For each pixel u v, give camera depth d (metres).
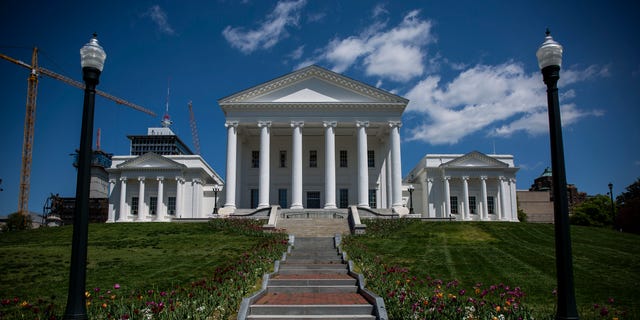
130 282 21.62
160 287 20.47
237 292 16.97
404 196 63.69
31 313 16.27
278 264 23.55
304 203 59.72
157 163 60.16
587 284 21.61
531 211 99.44
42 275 23.59
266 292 18.73
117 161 63.28
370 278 19.89
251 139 60.78
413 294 16.03
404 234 37.62
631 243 33.75
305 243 32.28
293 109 54.22
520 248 31.38
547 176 112.94
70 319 11.24
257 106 53.91
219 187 62.00
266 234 36.56
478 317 14.12
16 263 26.52
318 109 54.25
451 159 62.28
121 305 15.00
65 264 26.34
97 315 14.28
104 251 30.59
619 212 69.62
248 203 59.50
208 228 41.00
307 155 60.72
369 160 60.44
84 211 11.84
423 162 63.88
